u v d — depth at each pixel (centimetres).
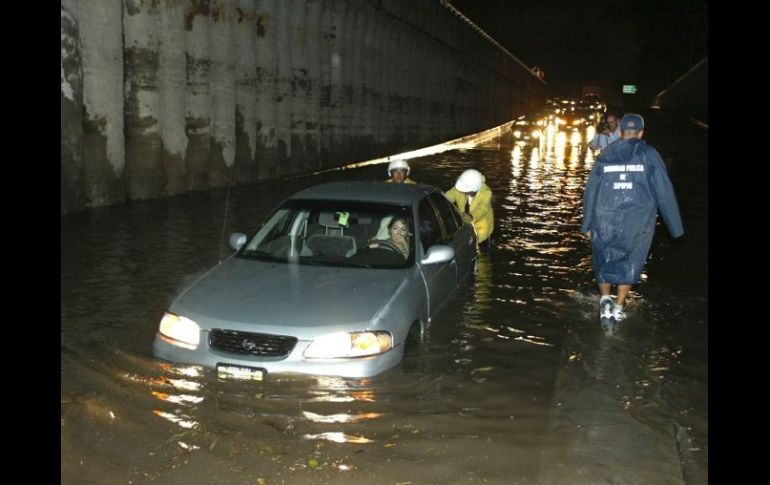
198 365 476
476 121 4909
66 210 1102
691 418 449
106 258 817
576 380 503
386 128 2981
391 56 3014
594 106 4266
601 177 648
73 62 1091
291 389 456
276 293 510
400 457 384
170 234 982
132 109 1310
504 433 416
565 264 886
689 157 2505
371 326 474
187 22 1468
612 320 642
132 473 363
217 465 371
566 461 387
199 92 1517
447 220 709
